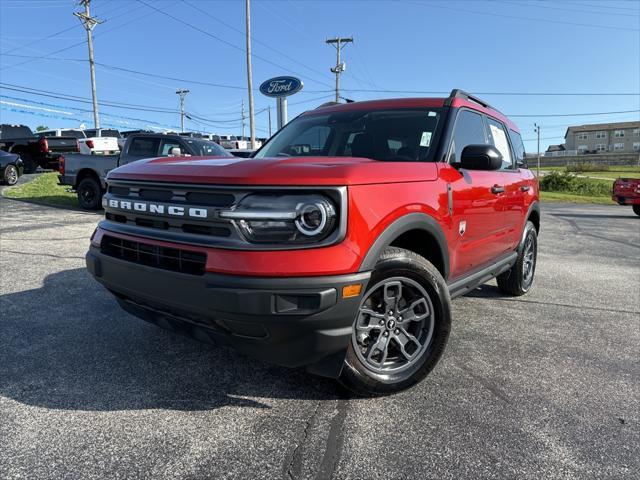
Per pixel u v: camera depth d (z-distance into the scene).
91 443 2.21
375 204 2.39
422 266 2.68
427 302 2.77
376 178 2.46
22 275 5.06
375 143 3.46
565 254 8.27
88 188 10.95
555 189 38.91
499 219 3.97
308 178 2.21
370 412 2.57
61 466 2.04
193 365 3.05
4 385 2.73
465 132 3.63
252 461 2.12
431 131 3.38
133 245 2.59
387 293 2.68
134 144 10.40
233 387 2.79
